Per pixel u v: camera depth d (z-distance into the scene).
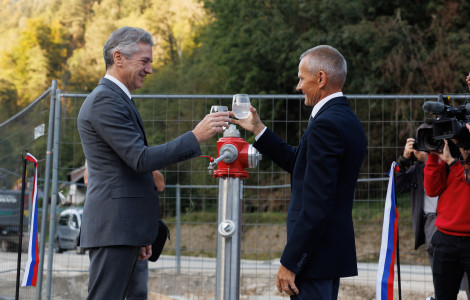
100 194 2.96
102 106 2.94
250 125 3.49
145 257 3.32
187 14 52.22
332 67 3.07
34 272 3.61
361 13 20.17
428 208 5.13
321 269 2.85
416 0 19.95
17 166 5.67
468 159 3.66
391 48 18.33
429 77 17.64
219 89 25.42
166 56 49.19
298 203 2.95
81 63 58.53
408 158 5.03
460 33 17.86
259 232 11.27
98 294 2.93
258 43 21.92
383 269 3.12
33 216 3.68
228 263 2.97
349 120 2.96
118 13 59.56
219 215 3.02
